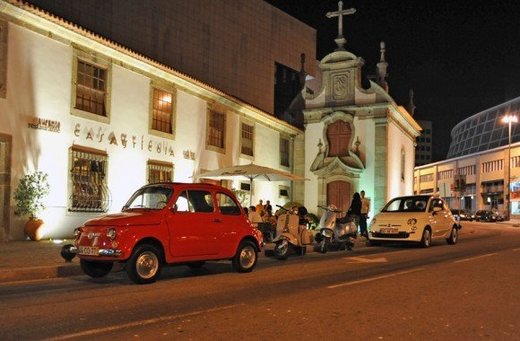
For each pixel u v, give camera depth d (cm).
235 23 3712
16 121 1509
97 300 822
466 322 684
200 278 1083
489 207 6912
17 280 1028
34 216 1549
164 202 1058
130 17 2861
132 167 1925
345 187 2931
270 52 4075
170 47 3128
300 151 3100
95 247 977
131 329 638
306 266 1299
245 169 1938
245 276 1112
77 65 1712
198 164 2286
